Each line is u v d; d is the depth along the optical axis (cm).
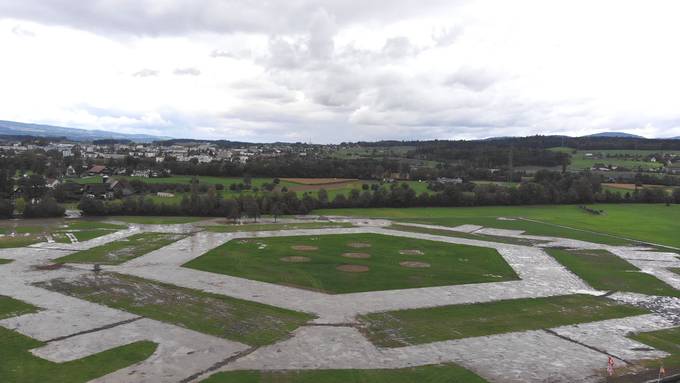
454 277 6606
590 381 3634
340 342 4247
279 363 3794
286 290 5812
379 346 4181
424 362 3875
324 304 5306
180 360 3816
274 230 10488
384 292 5822
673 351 4253
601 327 4812
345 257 7744
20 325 4494
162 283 5962
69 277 6166
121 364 3725
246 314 4919
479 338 4428
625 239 10025
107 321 4641
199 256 7544
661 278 6819
